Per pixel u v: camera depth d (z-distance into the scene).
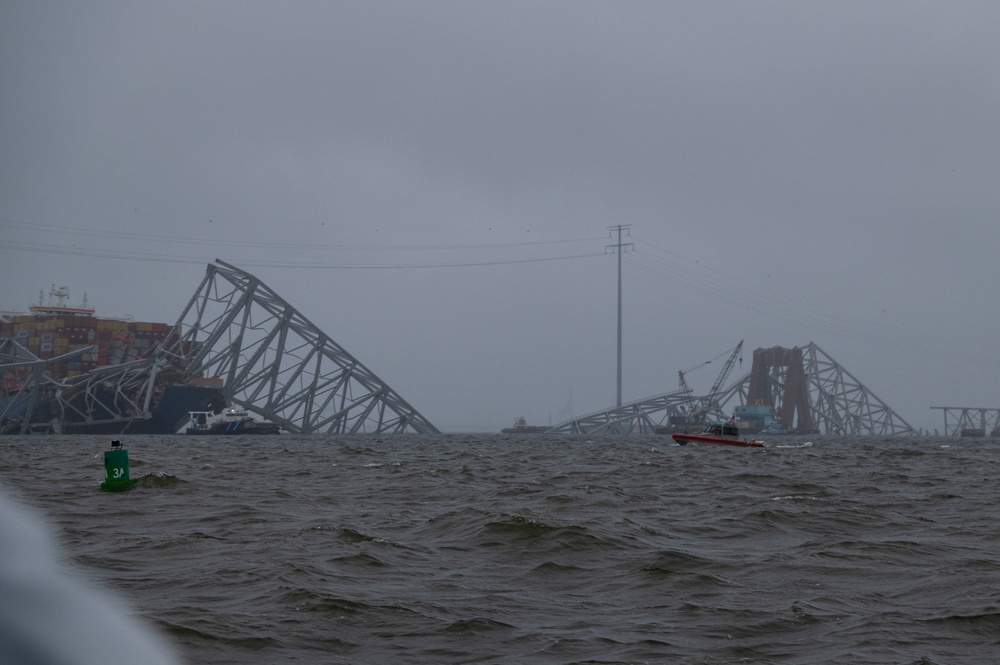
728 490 43.41
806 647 13.59
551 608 16.19
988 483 50.16
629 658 12.82
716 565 20.70
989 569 20.16
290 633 13.81
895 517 30.64
